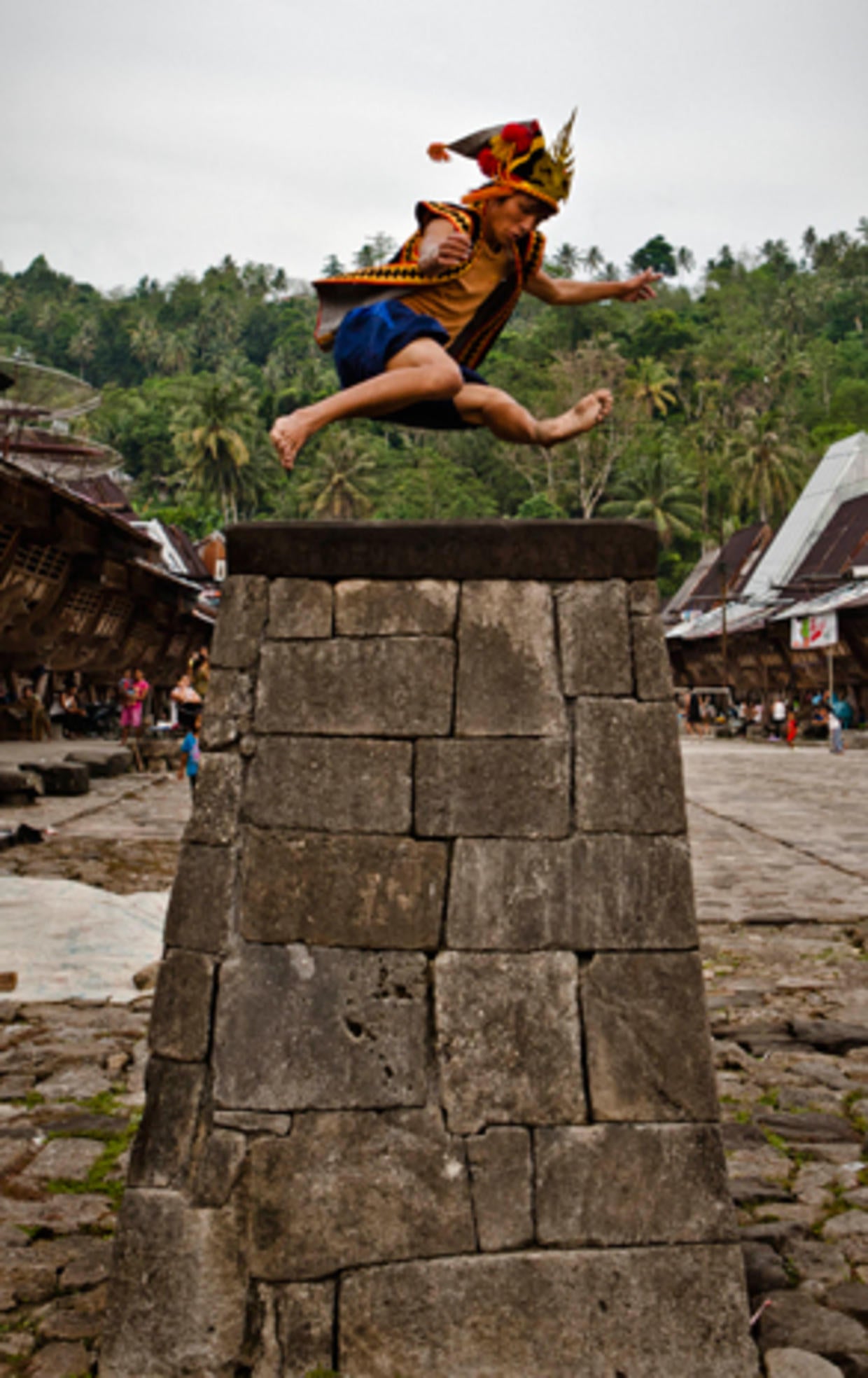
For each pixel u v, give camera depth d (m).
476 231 3.16
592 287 3.57
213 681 2.92
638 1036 2.74
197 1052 2.75
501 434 3.30
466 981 2.76
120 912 7.45
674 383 86.62
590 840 2.81
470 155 3.24
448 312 3.29
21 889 7.90
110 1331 2.65
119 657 28.67
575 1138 2.71
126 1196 2.71
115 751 19.48
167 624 31.00
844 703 33.62
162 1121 2.73
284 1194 2.68
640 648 2.90
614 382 81.38
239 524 2.96
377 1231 2.67
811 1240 3.51
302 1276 2.66
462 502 73.50
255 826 2.84
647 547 2.94
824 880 9.94
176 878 2.84
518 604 2.92
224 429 72.19
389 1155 2.70
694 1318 2.64
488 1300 2.64
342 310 3.31
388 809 2.82
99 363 126.25
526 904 2.78
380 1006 2.76
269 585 2.96
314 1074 2.72
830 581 42.97
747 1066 5.21
